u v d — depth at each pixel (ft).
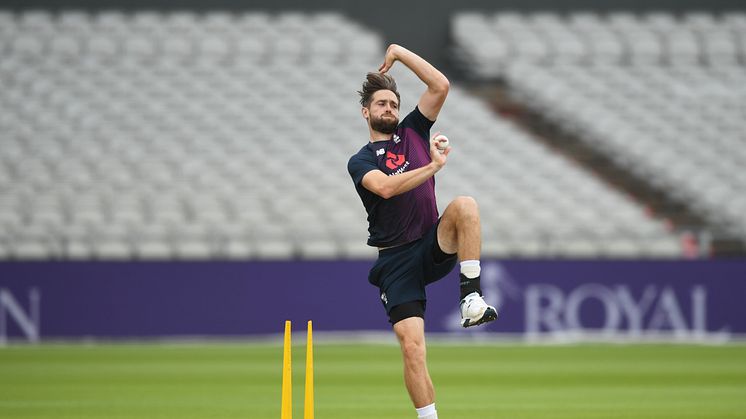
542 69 308.81
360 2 320.91
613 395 128.57
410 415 108.88
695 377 150.82
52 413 109.19
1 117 275.18
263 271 216.95
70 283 212.23
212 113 282.56
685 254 248.32
